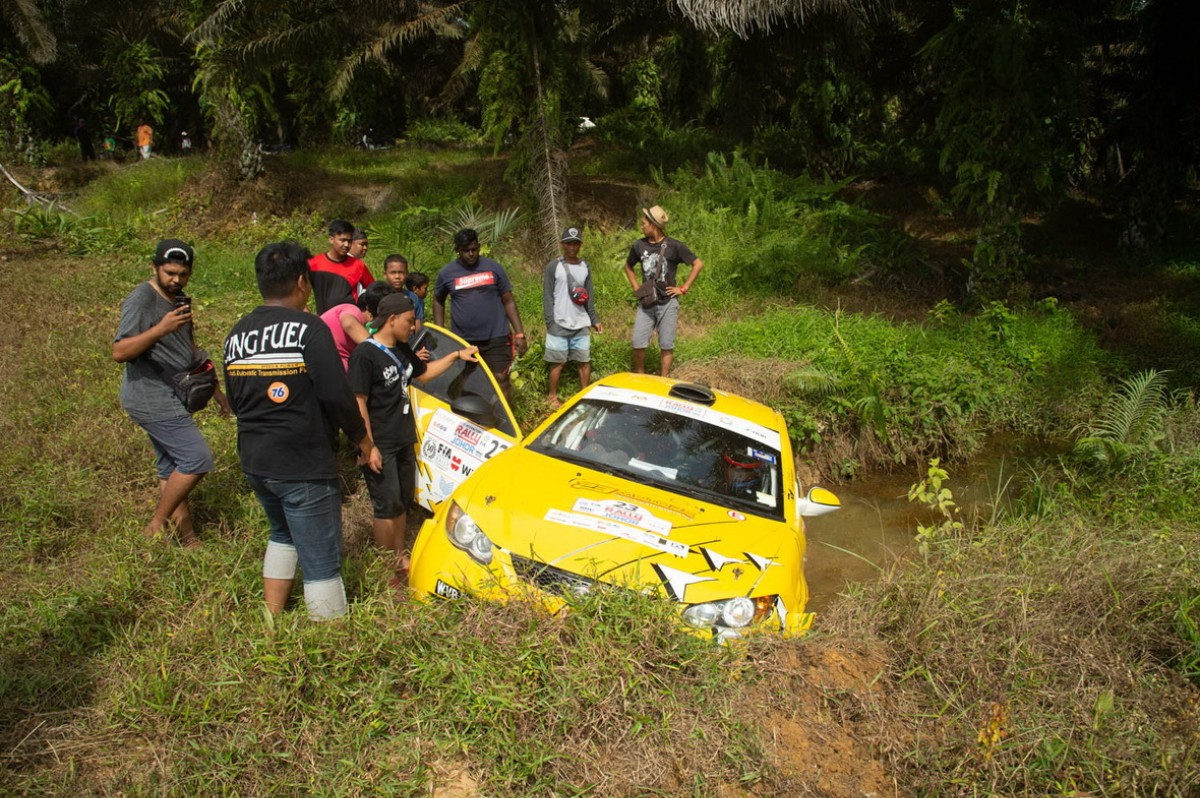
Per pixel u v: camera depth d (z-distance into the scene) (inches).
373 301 232.2
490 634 138.3
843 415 346.3
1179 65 669.9
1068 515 222.8
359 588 167.0
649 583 146.6
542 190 493.7
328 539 150.3
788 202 610.9
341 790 114.4
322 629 139.1
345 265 269.0
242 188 609.3
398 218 535.8
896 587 164.9
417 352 211.6
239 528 192.9
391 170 739.4
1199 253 698.2
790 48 674.2
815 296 498.0
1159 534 194.1
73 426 243.8
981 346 427.8
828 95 753.6
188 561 169.2
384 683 131.1
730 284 502.9
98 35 1000.2
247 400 144.5
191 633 141.6
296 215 604.4
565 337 326.3
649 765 122.2
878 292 530.9
